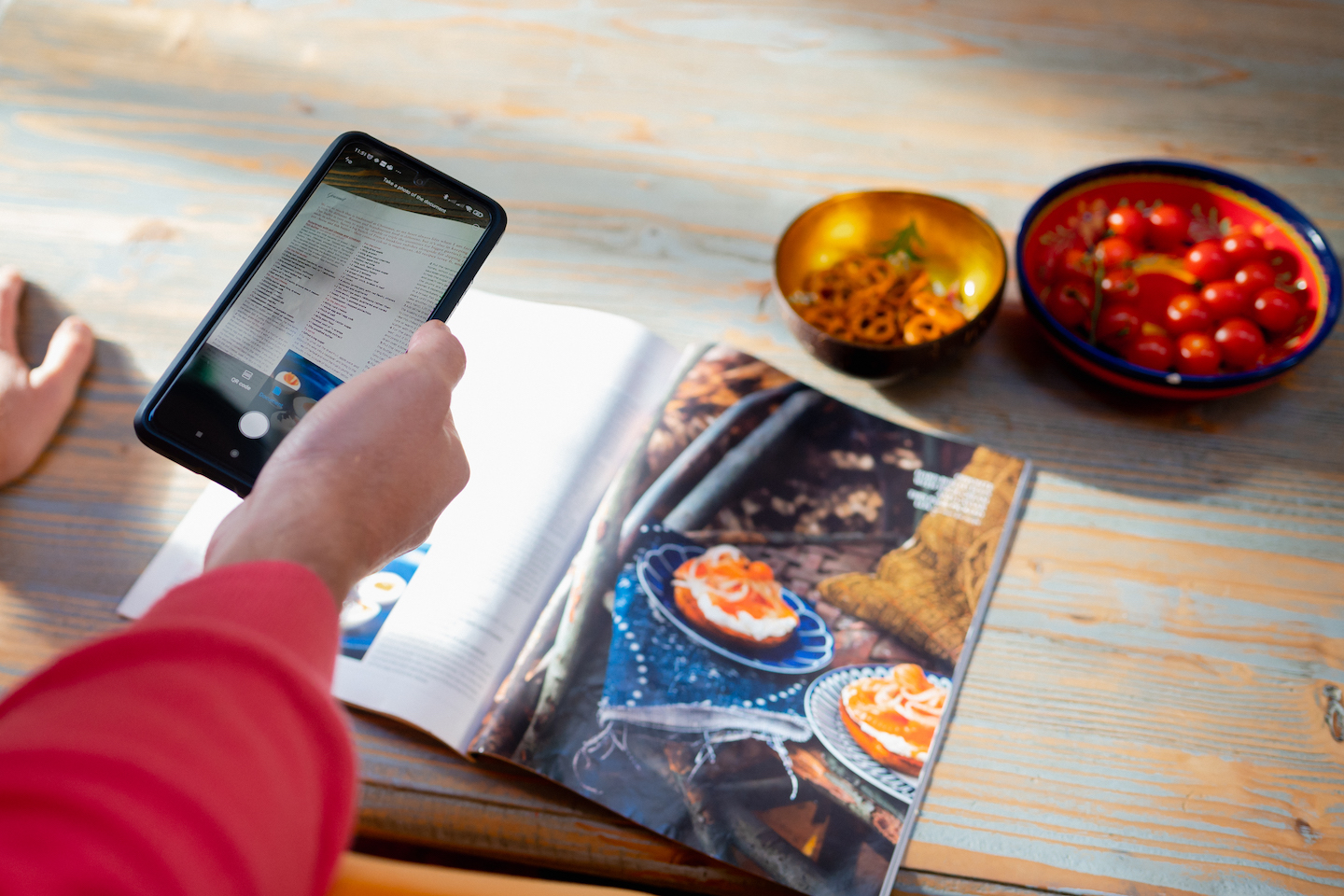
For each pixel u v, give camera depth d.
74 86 0.99
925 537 0.67
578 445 0.72
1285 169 0.88
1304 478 0.70
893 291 0.79
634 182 0.90
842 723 0.59
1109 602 0.65
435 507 0.45
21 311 0.82
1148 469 0.71
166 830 0.22
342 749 0.28
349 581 0.37
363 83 0.99
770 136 0.93
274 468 0.39
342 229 0.54
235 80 0.99
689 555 0.66
